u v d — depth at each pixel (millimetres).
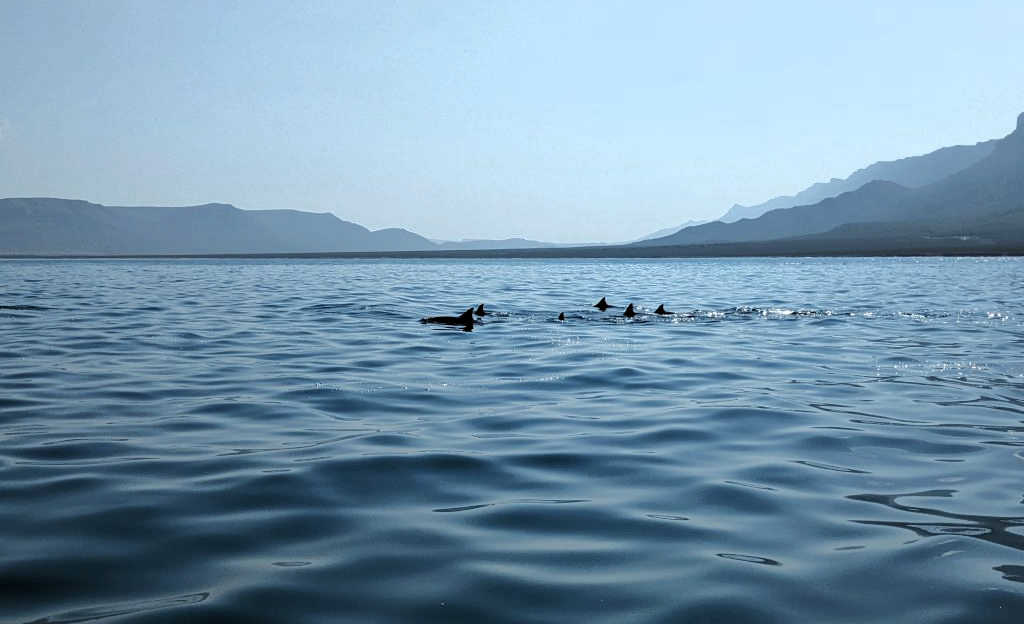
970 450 10773
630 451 10734
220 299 43625
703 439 11445
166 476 9320
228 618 5629
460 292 51156
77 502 8297
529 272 102375
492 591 6152
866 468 9898
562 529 7637
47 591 6082
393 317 31938
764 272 99438
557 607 5879
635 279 75750
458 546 7148
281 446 10891
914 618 5699
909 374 17609
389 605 5891
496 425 12359
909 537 7383
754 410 13578
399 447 10852
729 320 30750
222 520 7797
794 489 9000
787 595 6094
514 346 22547
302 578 6379
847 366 18844
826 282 67688
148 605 5836
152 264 177500
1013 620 5664
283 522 7762
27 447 10750
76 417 12805
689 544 7219
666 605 5918
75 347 22016
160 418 12766
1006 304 39219
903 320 30641
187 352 21094
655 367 18641
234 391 15281
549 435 11664
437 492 8828
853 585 6281
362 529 7590
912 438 11469
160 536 7332
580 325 28688
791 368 18562
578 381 16641
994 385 16109
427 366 18688
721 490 8945
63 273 99188
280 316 32281
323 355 20547
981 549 7051
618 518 7969
